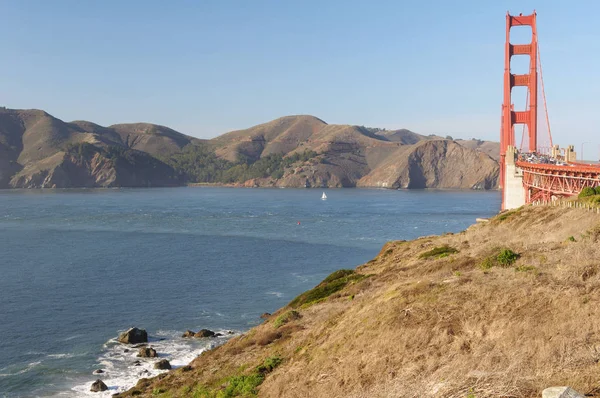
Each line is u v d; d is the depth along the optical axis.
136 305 64.62
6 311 61.84
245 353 33.97
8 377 43.09
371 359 19.50
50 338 52.53
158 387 33.91
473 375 14.21
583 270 22.88
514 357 15.20
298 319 37.56
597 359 14.34
